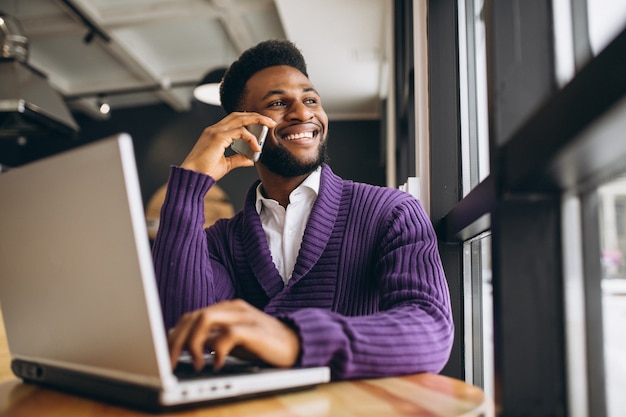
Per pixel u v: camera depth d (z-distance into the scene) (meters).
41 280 0.85
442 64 1.81
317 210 1.37
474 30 1.81
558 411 0.84
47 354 0.89
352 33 4.59
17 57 3.99
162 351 0.68
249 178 7.25
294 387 0.79
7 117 3.96
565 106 0.64
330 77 5.71
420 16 1.92
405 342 0.89
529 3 0.91
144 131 7.66
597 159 0.71
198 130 7.62
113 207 0.69
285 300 1.31
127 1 5.04
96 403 0.79
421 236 1.27
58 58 6.32
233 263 1.45
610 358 0.84
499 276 0.86
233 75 1.55
